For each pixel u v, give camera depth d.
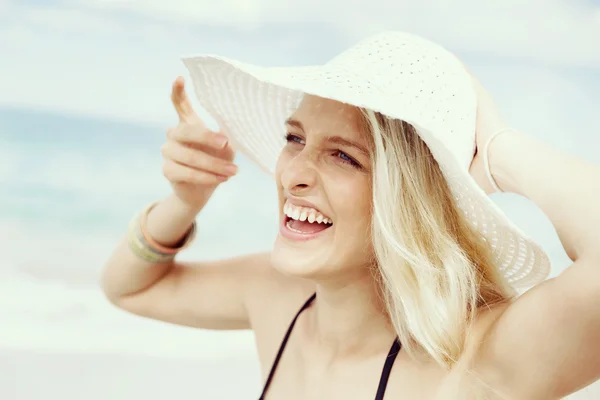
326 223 1.74
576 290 1.35
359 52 1.70
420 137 1.58
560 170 1.46
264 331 2.05
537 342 1.42
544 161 1.50
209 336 5.82
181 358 5.42
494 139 1.61
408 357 1.68
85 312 6.53
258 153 2.21
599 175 1.42
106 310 6.56
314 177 1.66
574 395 2.12
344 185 1.63
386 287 1.70
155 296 2.19
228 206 8.72
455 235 1.63
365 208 1.65
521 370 1.45
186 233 2.12
